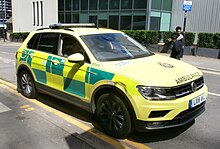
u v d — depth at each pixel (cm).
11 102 581
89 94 431
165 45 1652
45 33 555
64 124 462
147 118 361
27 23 3516
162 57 493
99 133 428
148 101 356
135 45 526
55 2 2817
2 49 2173
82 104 454
